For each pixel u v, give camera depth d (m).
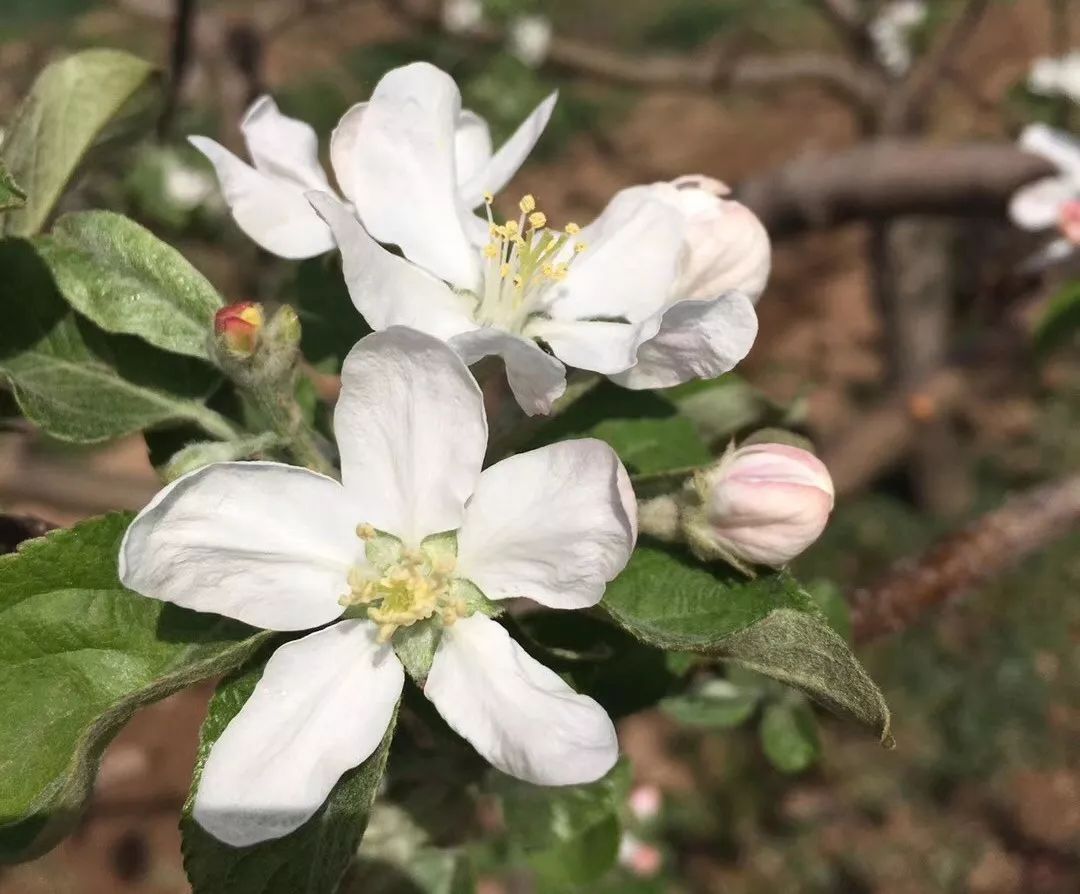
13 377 0.07
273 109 0.09
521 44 0.26
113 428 0.08
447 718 0.07
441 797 0.09
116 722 0.06
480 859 0.15
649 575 0.07
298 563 0.07
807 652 0.06
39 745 0.06
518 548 0.07
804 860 0.29
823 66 0.24
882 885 0.29
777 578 0.07
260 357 0.07
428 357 0.06
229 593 0.07
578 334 0.08
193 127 0.20
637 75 0.25
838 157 0.18
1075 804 0.29
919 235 0.25
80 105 0.09
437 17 0.26
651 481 0.07
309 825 0.07
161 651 0.07
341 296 0.09
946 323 0.26
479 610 0.07
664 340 0.07
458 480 0.07
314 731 0.07
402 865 0.09
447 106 0.08
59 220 0.08
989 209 0.17
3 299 0.08
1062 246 0.13
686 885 0.29
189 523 0.06
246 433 0.08
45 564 0.07
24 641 0.07
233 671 0.07
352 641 0.07
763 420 0.10
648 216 0.08
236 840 0.06
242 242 0.21
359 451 0.07
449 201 0.08
